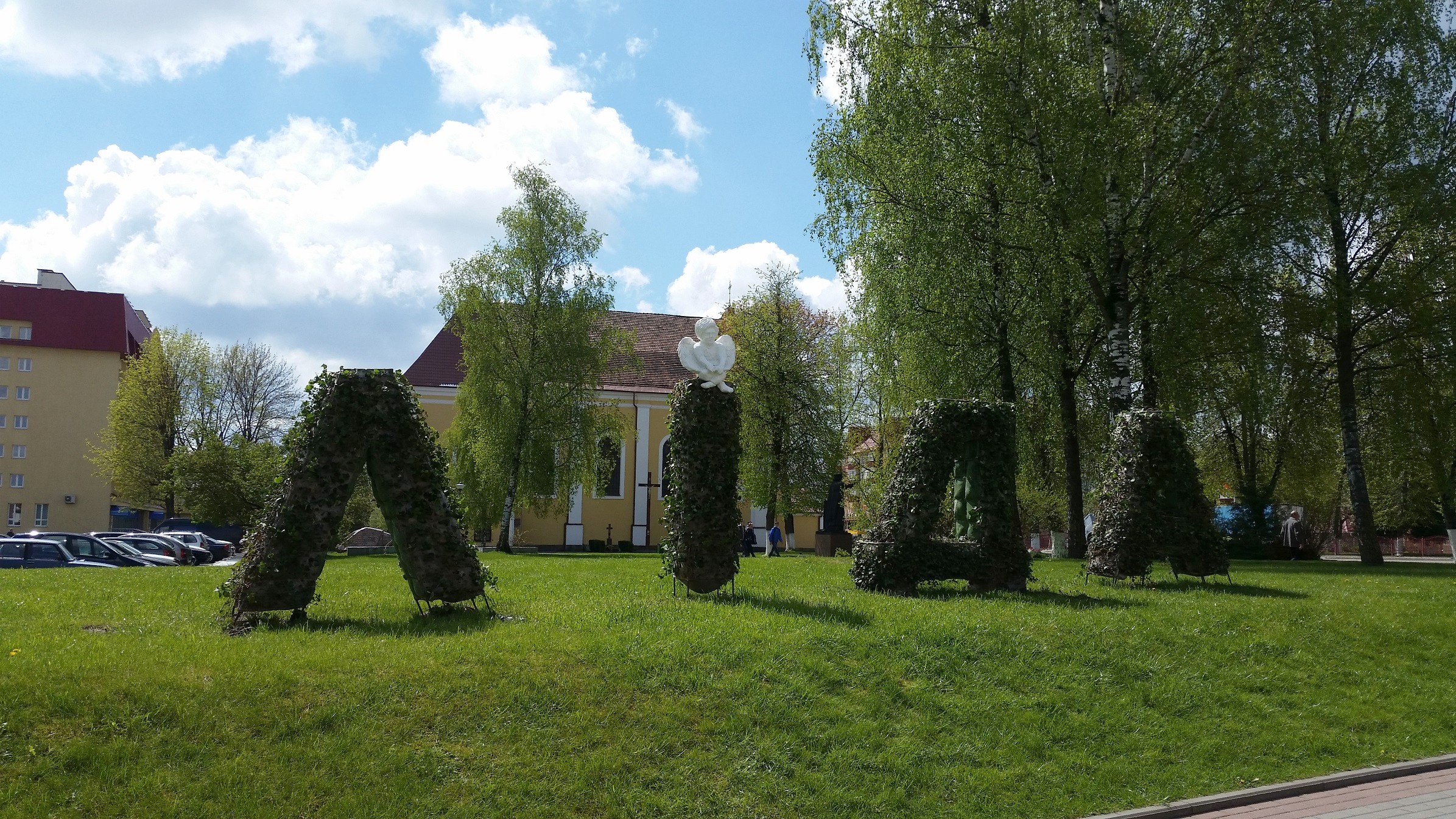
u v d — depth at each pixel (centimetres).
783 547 4978
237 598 1021
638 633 1008
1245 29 2319
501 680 841
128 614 1107
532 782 727
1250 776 922
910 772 832
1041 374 2720
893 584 1484
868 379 3009
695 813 732
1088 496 3212
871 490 3797
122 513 7412
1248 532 3011
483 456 3812
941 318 2495
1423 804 847
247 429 6122
